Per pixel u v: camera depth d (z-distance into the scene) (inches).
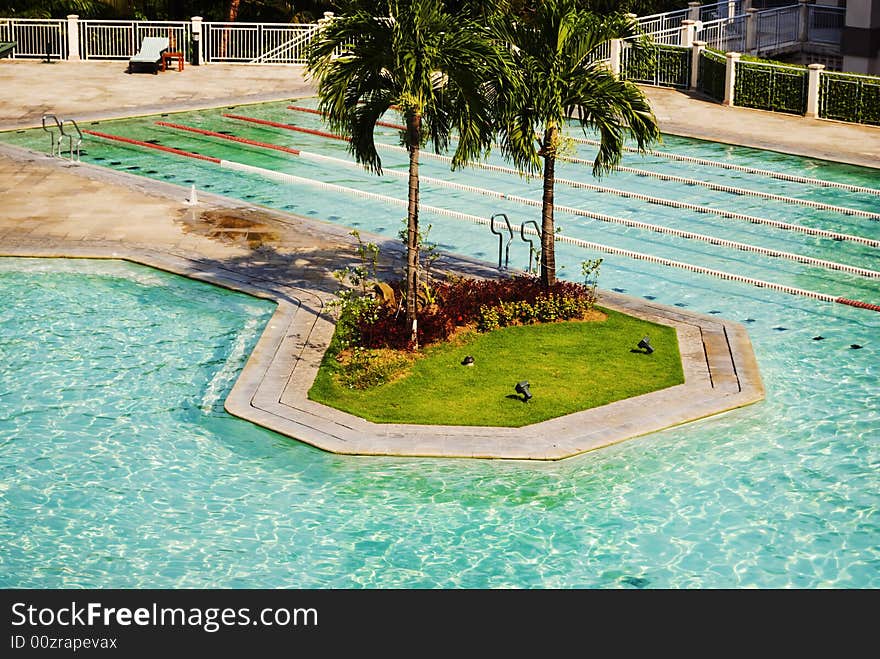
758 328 729.0
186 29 1581.0
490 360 655.1
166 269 800.9
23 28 1562.5
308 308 731.4
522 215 965.8
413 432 574.6
